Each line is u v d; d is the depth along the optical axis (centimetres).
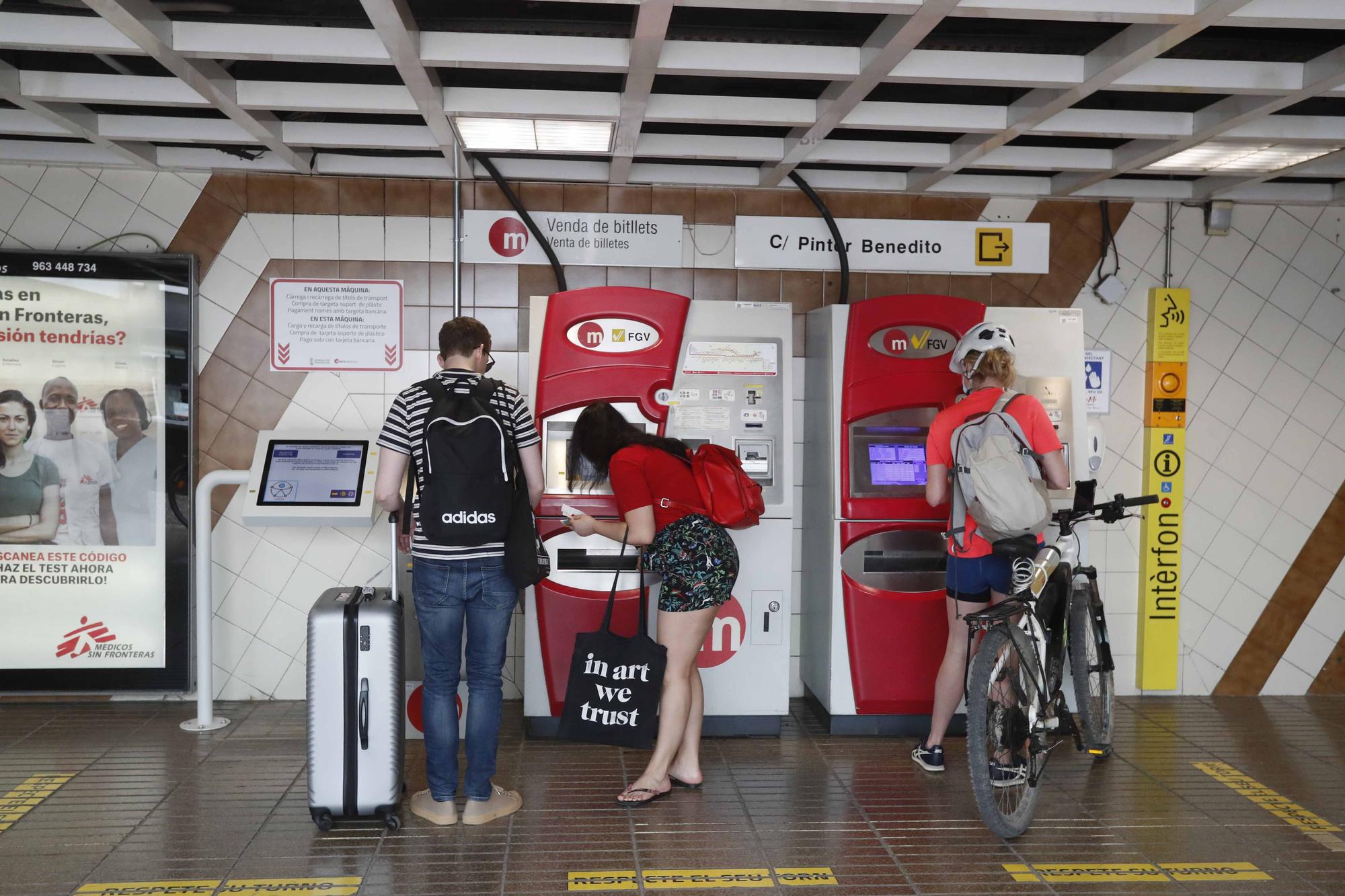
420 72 339
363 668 343
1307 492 545
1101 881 313
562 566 434
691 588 363
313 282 495
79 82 373
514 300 504
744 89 398
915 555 452
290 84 383
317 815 343
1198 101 412
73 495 481
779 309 446
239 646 499
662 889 305
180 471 486
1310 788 400
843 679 455
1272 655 543
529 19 331
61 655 484
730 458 374
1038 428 371
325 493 441
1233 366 541
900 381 449
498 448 335
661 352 437
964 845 340
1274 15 290
